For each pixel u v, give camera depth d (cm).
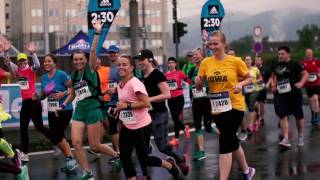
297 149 1076
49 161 996
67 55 2683
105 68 959
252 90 1338
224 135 675
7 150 744
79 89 757
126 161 675
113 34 7925
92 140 769
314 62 1540
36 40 6900
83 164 770
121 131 675
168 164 768
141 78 763
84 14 7325
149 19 8725
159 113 791
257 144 1163
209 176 821
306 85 1548
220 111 673
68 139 1226
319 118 1617
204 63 694
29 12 6969
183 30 2647
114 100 945
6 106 1321
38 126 948
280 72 1088
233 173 830
